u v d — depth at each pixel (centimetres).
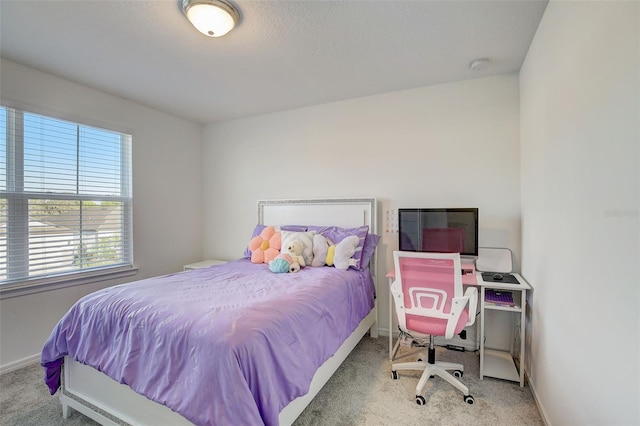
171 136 353
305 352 145
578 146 123
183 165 368
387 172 291
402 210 258
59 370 170
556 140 149
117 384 145
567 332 134
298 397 141
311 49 210
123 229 305
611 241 97
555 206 151
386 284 289
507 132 247
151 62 228
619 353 92
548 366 160
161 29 185
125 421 142
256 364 117
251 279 206
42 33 189
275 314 141
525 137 221
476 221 234
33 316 235
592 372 110
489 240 251
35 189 239
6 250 224
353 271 244
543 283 172
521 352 197
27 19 174
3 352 220
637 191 83
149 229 327
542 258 174
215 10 160
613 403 96
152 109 331
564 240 139
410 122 281
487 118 253
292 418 139
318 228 295
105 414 149
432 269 183
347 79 259
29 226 236
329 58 222
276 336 131
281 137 345
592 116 110
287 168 341
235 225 376
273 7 165
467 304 196
